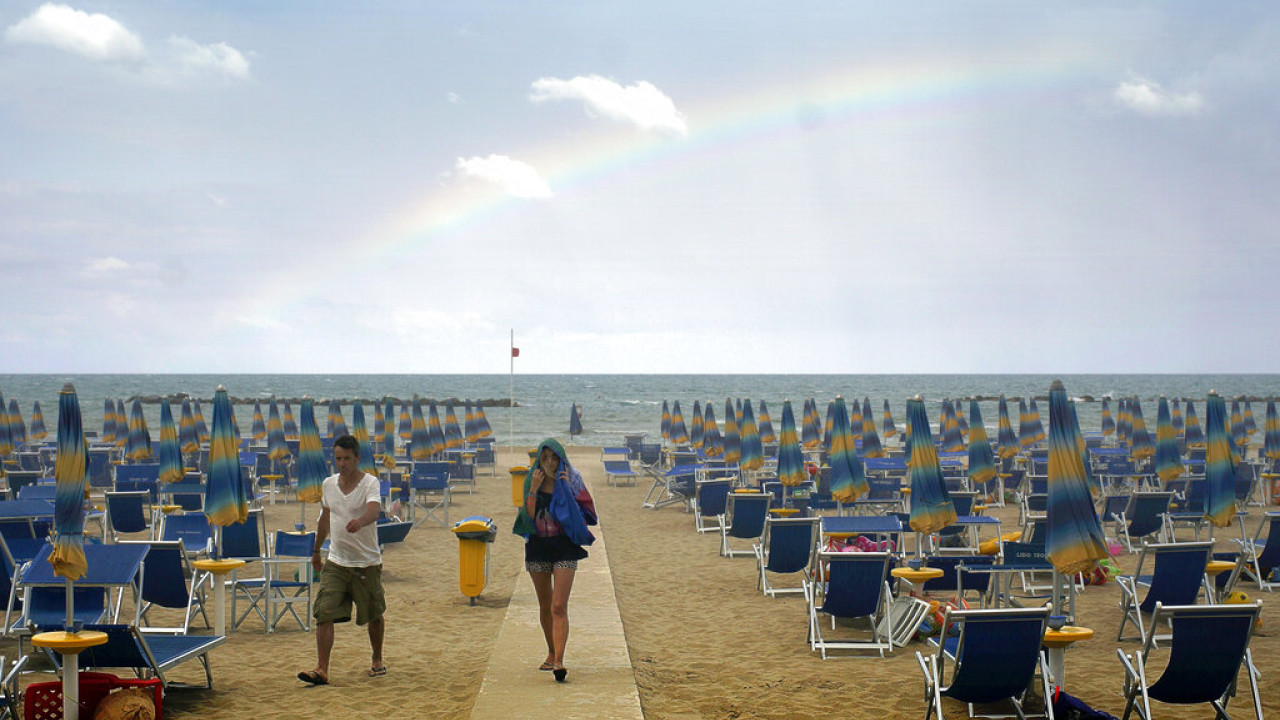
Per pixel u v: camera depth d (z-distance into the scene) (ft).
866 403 51.44
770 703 18.45
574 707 16.69
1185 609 15.34
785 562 29.14
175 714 17.69
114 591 29.53
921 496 24.03
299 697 18.86
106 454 59.06
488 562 35.06
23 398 295.89
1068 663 21.53
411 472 53.62
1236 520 48.42
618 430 152.46
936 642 20.67
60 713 15.89
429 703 18.39
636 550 38.88
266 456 57.16
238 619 26.53
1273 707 18.08
